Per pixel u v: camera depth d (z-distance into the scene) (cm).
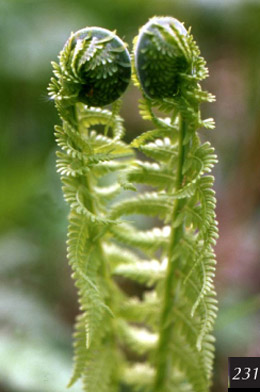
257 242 145
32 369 92
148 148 71
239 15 188
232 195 165
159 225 151
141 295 137
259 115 175
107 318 75
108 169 72
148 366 81
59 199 146
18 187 145
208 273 66
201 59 64
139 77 64
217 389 109
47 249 142
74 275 67
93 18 198
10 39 187
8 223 145
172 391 77
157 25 63
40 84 185
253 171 164
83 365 73
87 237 68
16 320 111
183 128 67
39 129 181
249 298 128
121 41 64
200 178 65
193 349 72
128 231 75
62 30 192
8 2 193
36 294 128
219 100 204
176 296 73
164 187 71
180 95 65
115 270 76
